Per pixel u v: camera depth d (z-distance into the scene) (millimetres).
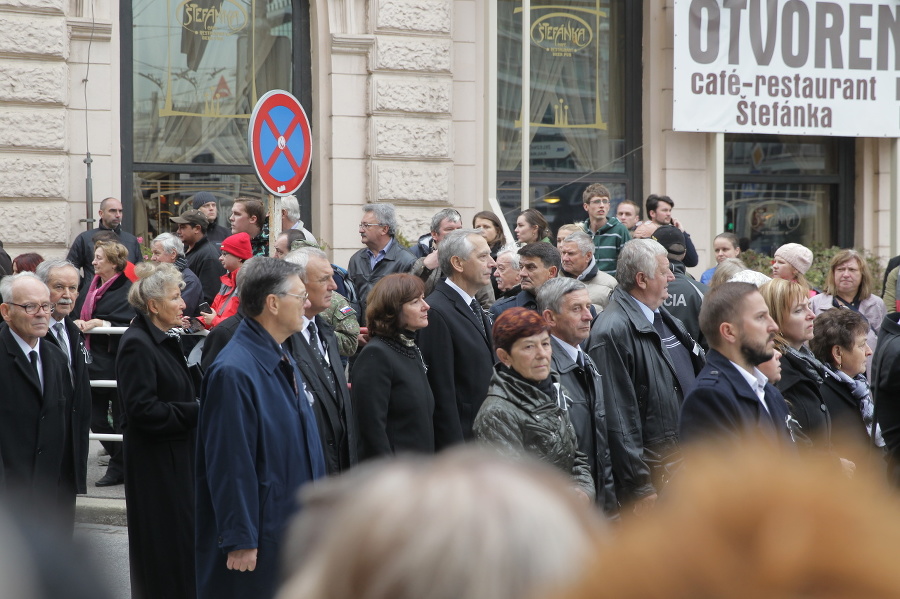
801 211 15008
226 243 8484
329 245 12750
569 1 14016
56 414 6012
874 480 817
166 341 5797
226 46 12859
